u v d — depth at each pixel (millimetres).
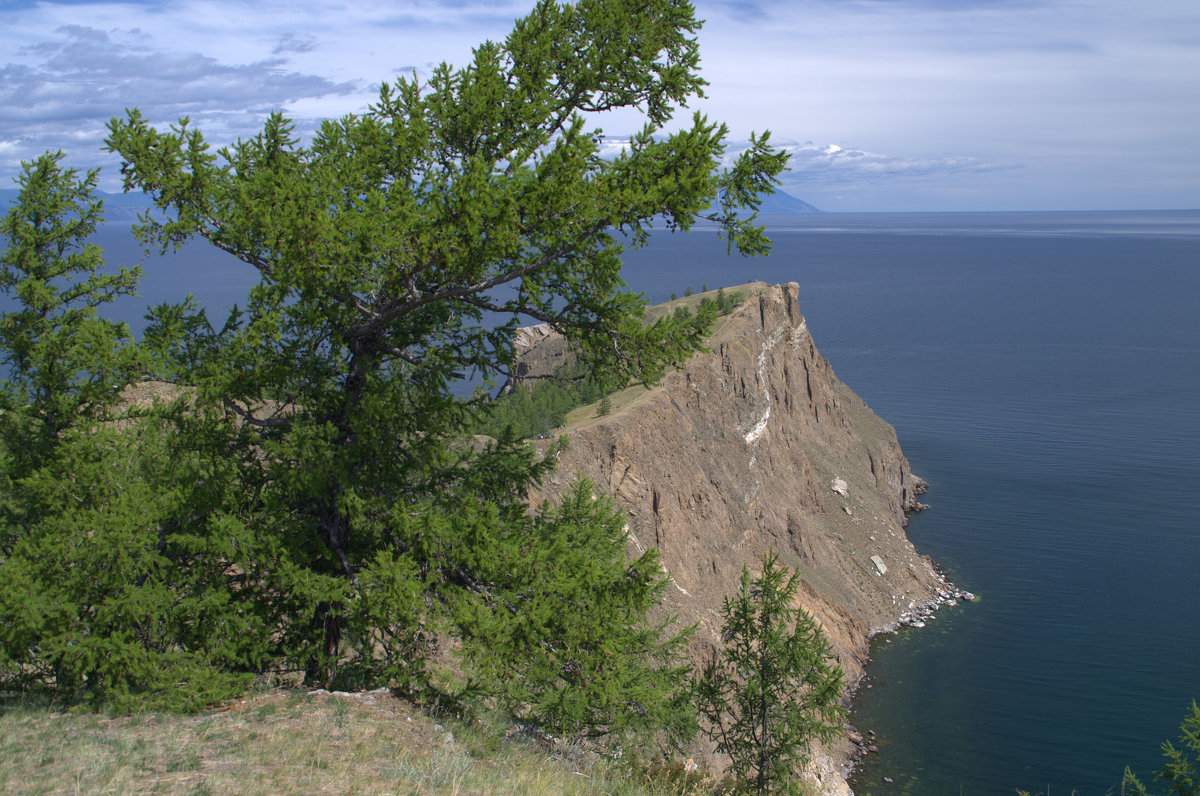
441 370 16828
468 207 13961
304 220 14086
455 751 13320
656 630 21844
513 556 15539
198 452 15867
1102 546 90250
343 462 15547
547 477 48688
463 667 14648
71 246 23109
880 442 112875
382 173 17219
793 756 27797
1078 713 57156
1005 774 50125
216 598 14742
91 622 14328
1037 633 70125
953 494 109688
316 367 16266
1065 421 147250
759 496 75250
